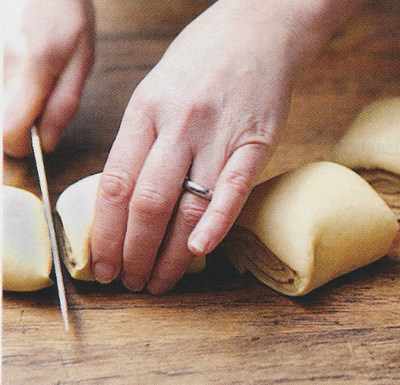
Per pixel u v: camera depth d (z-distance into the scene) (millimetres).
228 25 640
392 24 872
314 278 638
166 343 618
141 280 630
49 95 715
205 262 661
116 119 775
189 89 607
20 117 703
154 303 639
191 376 603
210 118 604
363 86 814
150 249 611
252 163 605
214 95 607
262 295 650
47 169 729
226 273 665
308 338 626
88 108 782
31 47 710
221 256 677
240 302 646
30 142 720
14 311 630
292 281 645
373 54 843
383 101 746
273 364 611
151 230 602
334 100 800
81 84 727
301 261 629
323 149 762
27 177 722
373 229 649
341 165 711
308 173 663
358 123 734
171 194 594
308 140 768
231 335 625
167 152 595
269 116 620
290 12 649
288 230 635
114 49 836
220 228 591
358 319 639
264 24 641
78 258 629
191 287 652
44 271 629
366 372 609
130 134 608
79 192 656
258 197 659
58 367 602
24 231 643
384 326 635
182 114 600
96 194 645
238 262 665
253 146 608
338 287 659
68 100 716
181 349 615
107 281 629
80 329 622
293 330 630
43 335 618
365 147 714
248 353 615
